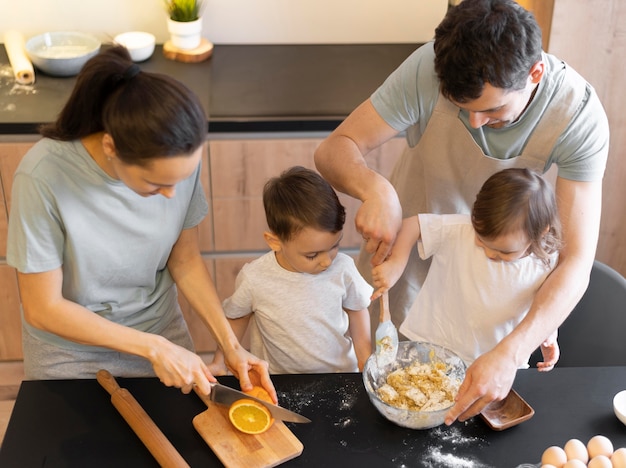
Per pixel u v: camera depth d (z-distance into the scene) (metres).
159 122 1.18
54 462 1.35
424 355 1.60
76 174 1.37
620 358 1.80
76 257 1.44
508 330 1.75
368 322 1.85
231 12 2.86
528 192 1.55
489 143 1.68
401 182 1.94
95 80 1.24
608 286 1.85
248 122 2.43
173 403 1.49
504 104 1.42
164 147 1.19
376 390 1.53
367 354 1.82
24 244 1.37
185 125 1.20
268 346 1.80
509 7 1.36
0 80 2.60
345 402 1.50
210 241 2.71
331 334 1.77
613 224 2.57
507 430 1.43
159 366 1.40
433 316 1.80
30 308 1.43
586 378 1.56
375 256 1.64
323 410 1.47
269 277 1.72
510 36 1.33
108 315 1.60
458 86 1.38
